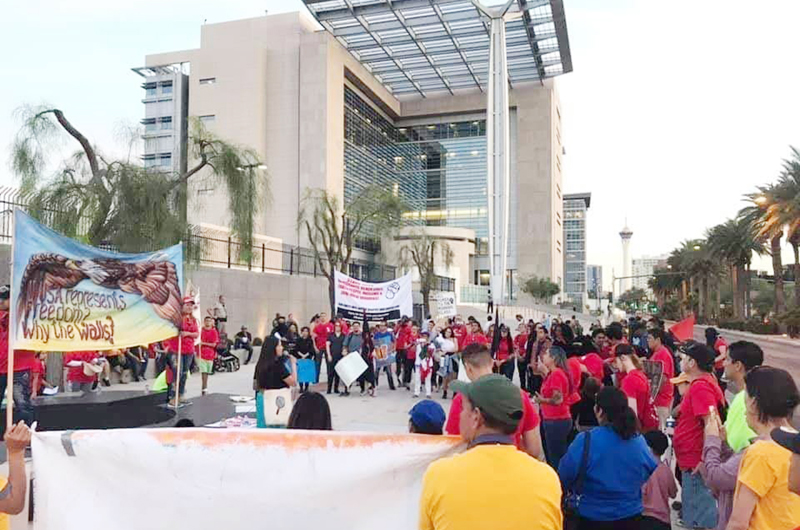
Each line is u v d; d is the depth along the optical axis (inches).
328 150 2967.5
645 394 243.0
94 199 634.2
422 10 2728.8
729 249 2491.4
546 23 2819.9
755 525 110.8
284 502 124.6
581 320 3457.2
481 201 4079.7
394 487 125.2
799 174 1775.3
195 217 860.0
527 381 626.5
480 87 3816.4
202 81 3120.1
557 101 4485.7
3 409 323.6
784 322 2012.8
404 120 4114.2
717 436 152.4
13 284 254.5
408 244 2787.9
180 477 124.6
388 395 597.9
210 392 573.0
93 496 124.2
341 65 3142.2
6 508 116.0
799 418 336.2
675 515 246.8
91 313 305.4
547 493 92.4
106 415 399.2
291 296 1234.0
